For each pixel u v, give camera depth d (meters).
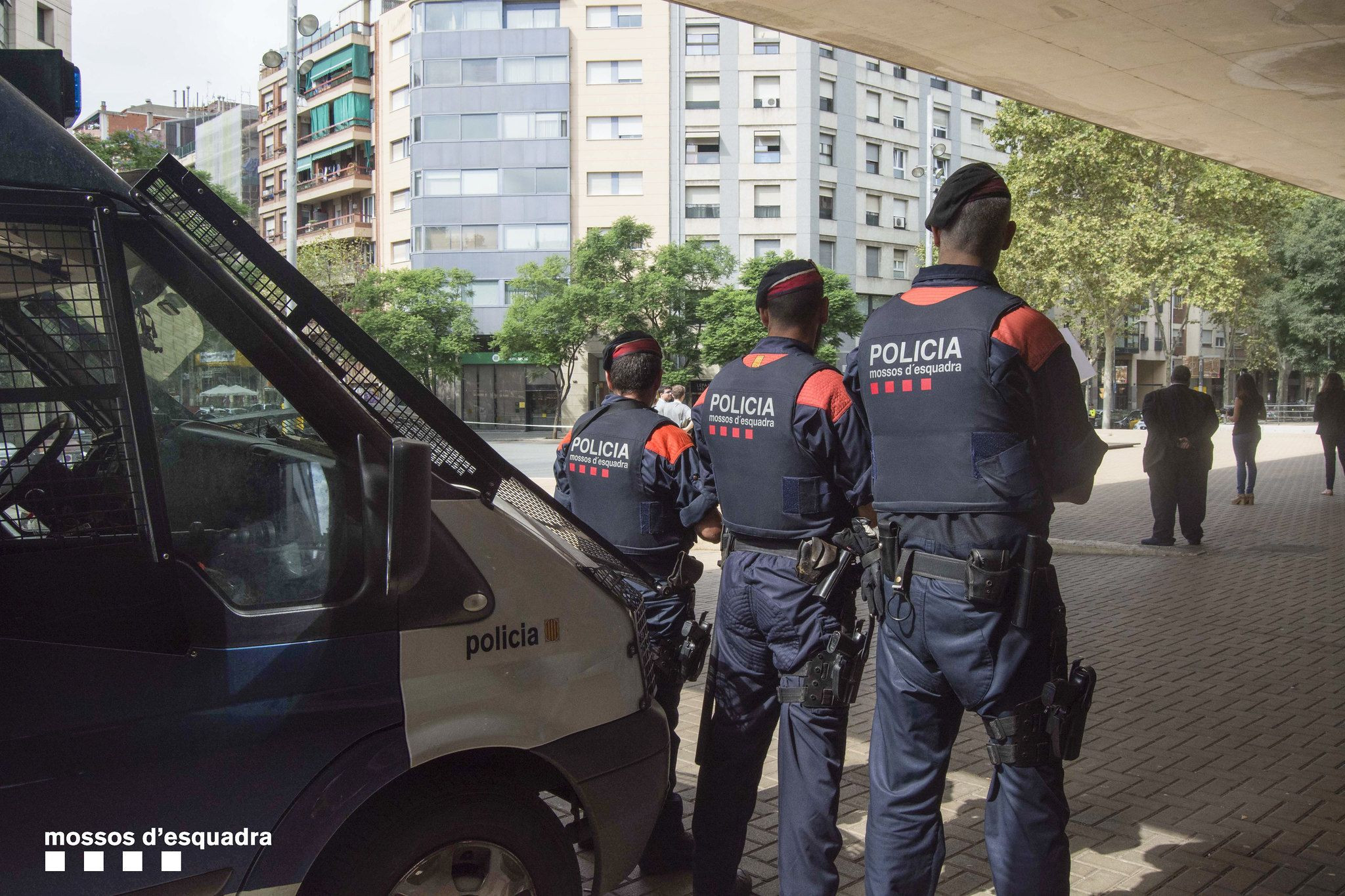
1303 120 11.92
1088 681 2.57
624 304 42.47
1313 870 3.52
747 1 8.71
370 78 53.56
